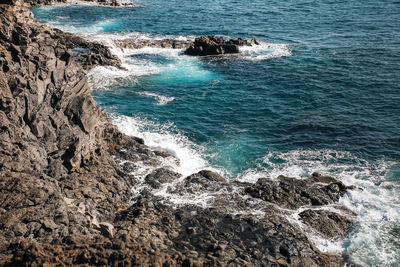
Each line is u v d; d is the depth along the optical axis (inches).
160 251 673.6
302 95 1603.1
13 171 739.4
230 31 2568.9
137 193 928.3
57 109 936.3
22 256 581.3
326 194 949.2
